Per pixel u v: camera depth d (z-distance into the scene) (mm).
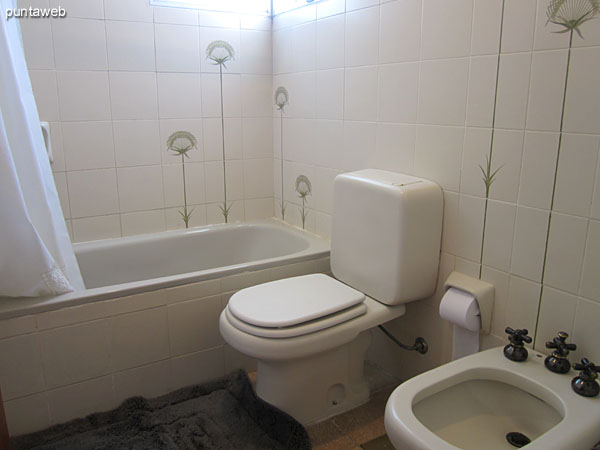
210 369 1886
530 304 1372
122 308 1659
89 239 2221
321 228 2291
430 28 1568
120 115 2176
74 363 1611
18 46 1546
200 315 1819
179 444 1531
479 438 1228
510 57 1338
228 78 2398
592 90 1163
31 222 1505
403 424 1050
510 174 1381
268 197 2652
